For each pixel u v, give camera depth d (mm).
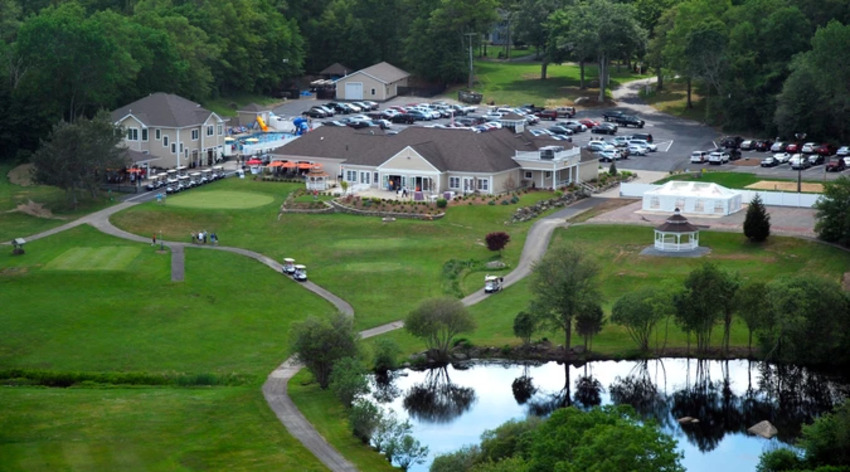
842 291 143500
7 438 113500
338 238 184375
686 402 130875
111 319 150625
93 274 165000
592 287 144500
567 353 143750
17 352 139875
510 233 183875
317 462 109688
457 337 147875
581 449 90812
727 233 175875
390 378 137750
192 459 109438
